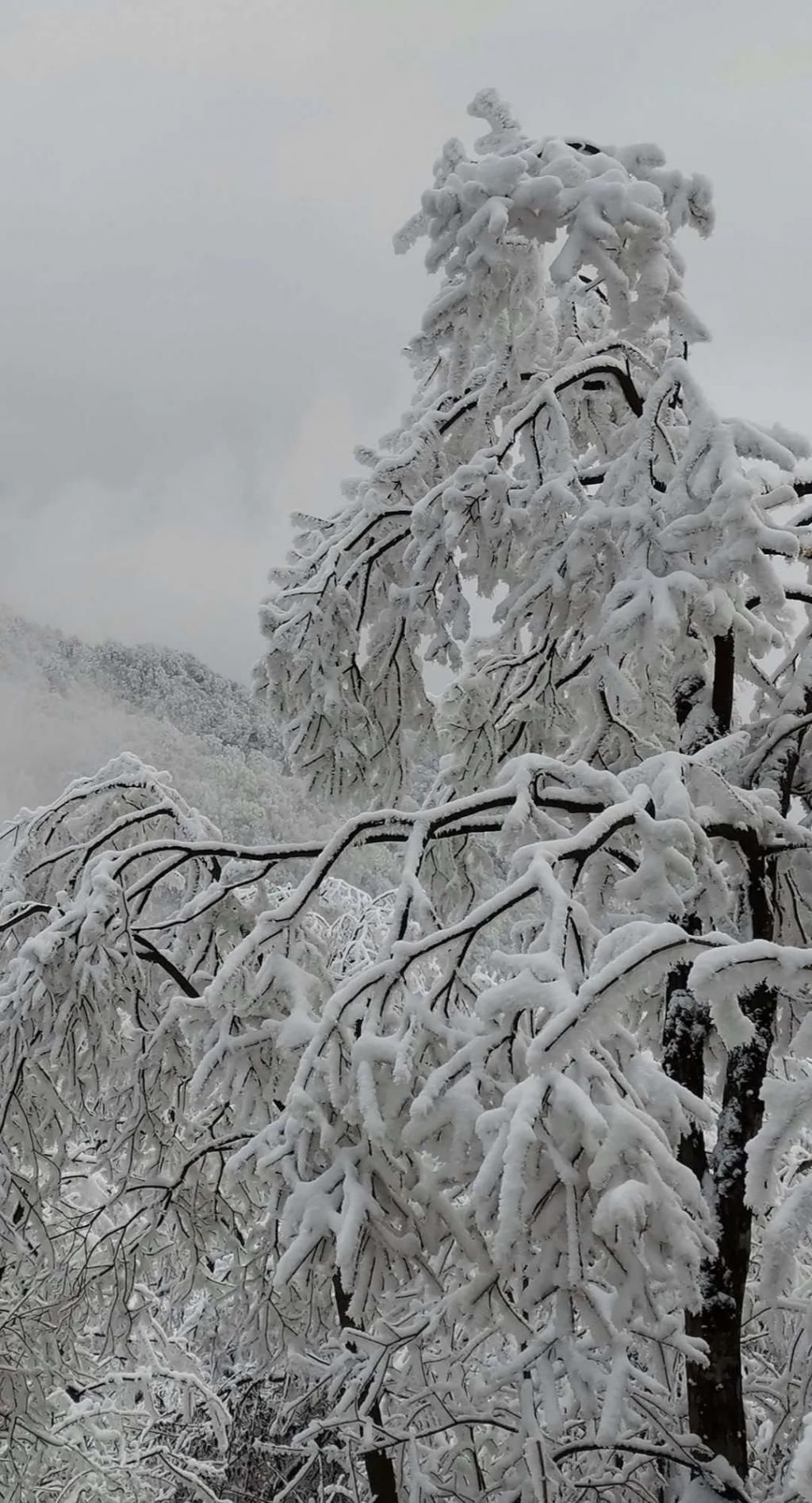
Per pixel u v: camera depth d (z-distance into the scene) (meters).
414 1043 2.95
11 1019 4.32
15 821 5.39
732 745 3.31
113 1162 5.41
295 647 4.47
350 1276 2.87
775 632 4.20
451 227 4.04
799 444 3.59
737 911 4.18
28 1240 5.20
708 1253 2.50
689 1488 3.56
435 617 4.29
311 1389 4.63
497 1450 4.45
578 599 3.99
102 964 4.28
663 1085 2.75
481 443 4.47
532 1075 2.47
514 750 4.96
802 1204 2.00
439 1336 4.36
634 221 3.78
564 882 3.64
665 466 3.93
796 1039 2.24
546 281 4.44
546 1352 2.80
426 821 3.45
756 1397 4.63
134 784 5.35
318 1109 3.12
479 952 5.38
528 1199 2.45
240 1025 3.89
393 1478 4.50
